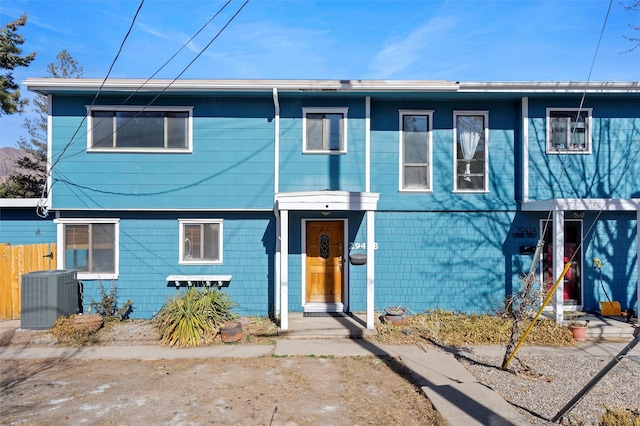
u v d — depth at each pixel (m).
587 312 10.02
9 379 6.27
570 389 5.93
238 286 9.98
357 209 8.62
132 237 9.91
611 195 10.08
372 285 8.62
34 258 9.70
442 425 4.74
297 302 9.95
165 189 9.81
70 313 8.93
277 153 9.90
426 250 10.10
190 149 9.86
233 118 9.92
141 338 8.29
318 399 5.57
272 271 10.01
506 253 10.11
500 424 4.77
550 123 10.15
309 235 10.14
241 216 10.02
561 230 8.86
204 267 9.95
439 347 7.87
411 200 10.11
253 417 5.04
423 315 9.80
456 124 10.26
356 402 5.48
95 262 9.89
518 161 10.20
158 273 9.90
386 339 8.23
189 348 7.73
